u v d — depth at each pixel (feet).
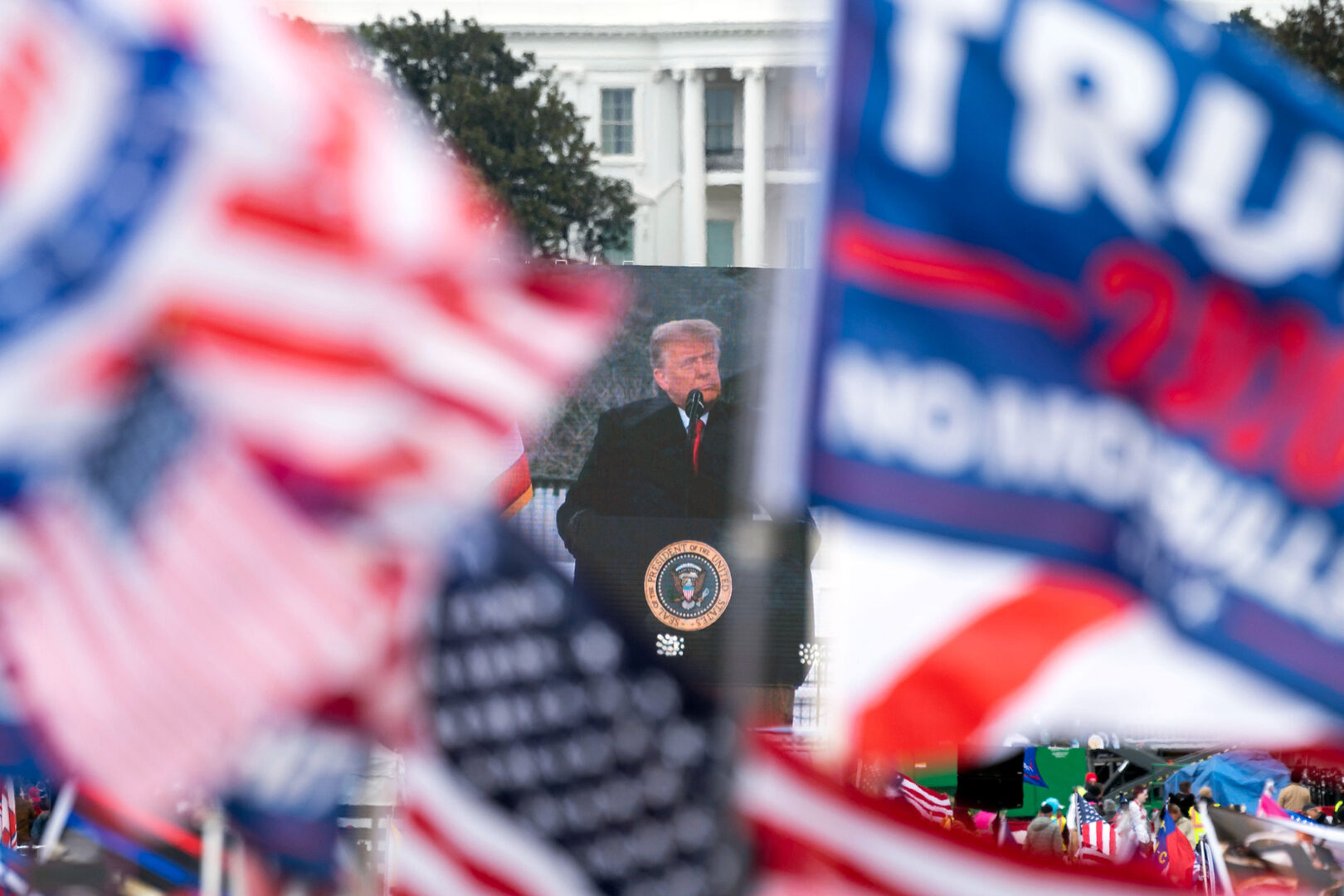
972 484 43.83
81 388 36.78
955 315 43.47
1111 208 43.78
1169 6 43.91
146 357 36.96
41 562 37.83
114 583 38.06
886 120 42.91
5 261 36.04
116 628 38.34
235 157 36.91
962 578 43.93
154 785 38.96
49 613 38.17
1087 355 44.09
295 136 37.45
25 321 36.19
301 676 39.22
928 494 43.65
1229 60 44.01
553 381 39.81
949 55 42.98
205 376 37.22
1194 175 44.19
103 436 37.19
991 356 43.75
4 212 35.96
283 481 38.04
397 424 38.78
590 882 44.52
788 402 43.32
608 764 44.60
